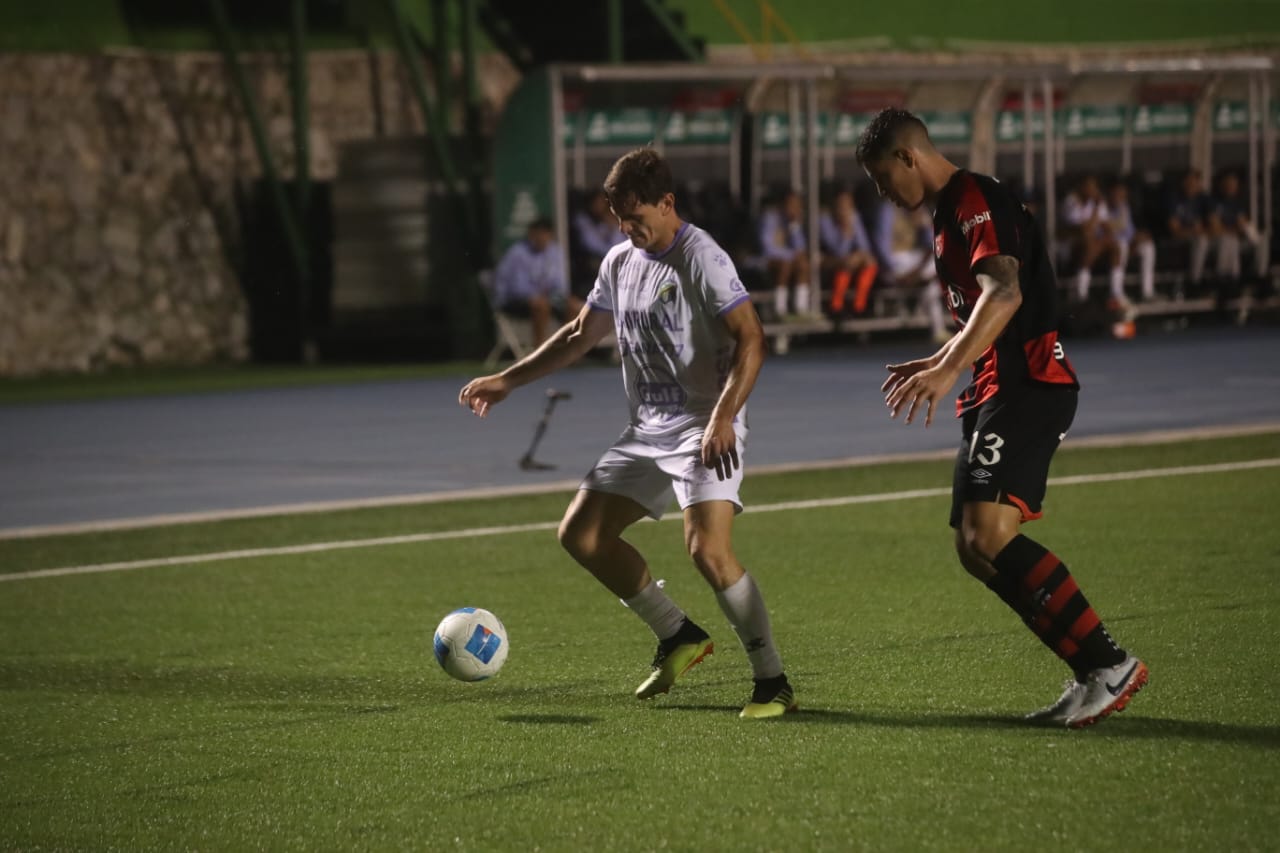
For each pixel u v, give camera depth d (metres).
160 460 49.56
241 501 41.84
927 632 25.31
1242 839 15.80
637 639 25.59
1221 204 89.38
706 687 22.47
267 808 17.72
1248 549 30.95
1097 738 19.23
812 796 17.44
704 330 20.70
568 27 90.94
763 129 82.19
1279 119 94.56
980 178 19.45
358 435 54.09
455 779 18.50
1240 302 88.56
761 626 20.61
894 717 20.50
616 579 21.50
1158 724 19.72
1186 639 24.09
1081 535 32.75
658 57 91.69
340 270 82.75
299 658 24.97
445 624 22.47
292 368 79.69
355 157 82.12
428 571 31.61
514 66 91.69
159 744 20.41
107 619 28.23
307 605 28.89
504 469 45.81
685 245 20.64
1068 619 19.52
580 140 78.38
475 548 33.81
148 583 31.28
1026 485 19.59
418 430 55.00
